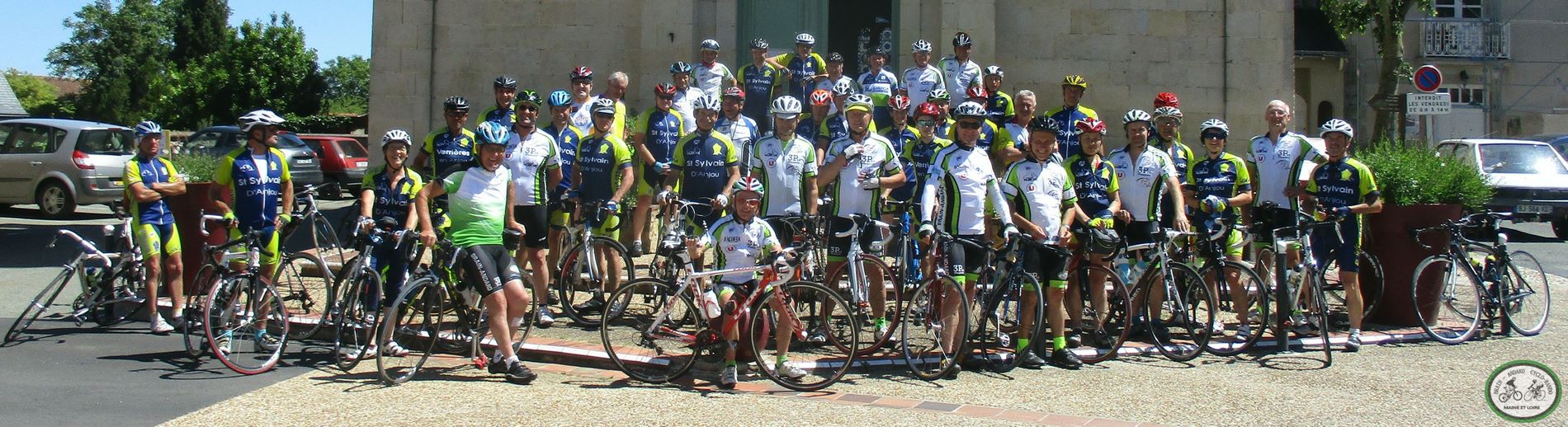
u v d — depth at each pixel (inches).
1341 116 1086.4
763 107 430.3
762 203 303.6
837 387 250.5
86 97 1893.5
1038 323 260.8
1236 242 316.2
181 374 259.9
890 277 285.4
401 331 254.2
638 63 516.7
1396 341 305.7
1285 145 325.4
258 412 224.5
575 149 350.9
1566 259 508.1
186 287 344.2
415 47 524.1
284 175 307.9
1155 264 285.6
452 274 264.2
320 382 252.7
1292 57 517.0
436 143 323.9
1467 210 333.1
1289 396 244.1
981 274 271.4
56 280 307.1
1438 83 497.0
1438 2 1101.7
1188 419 224.7
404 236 273.3
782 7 519.2
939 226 276.5
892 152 301.6
